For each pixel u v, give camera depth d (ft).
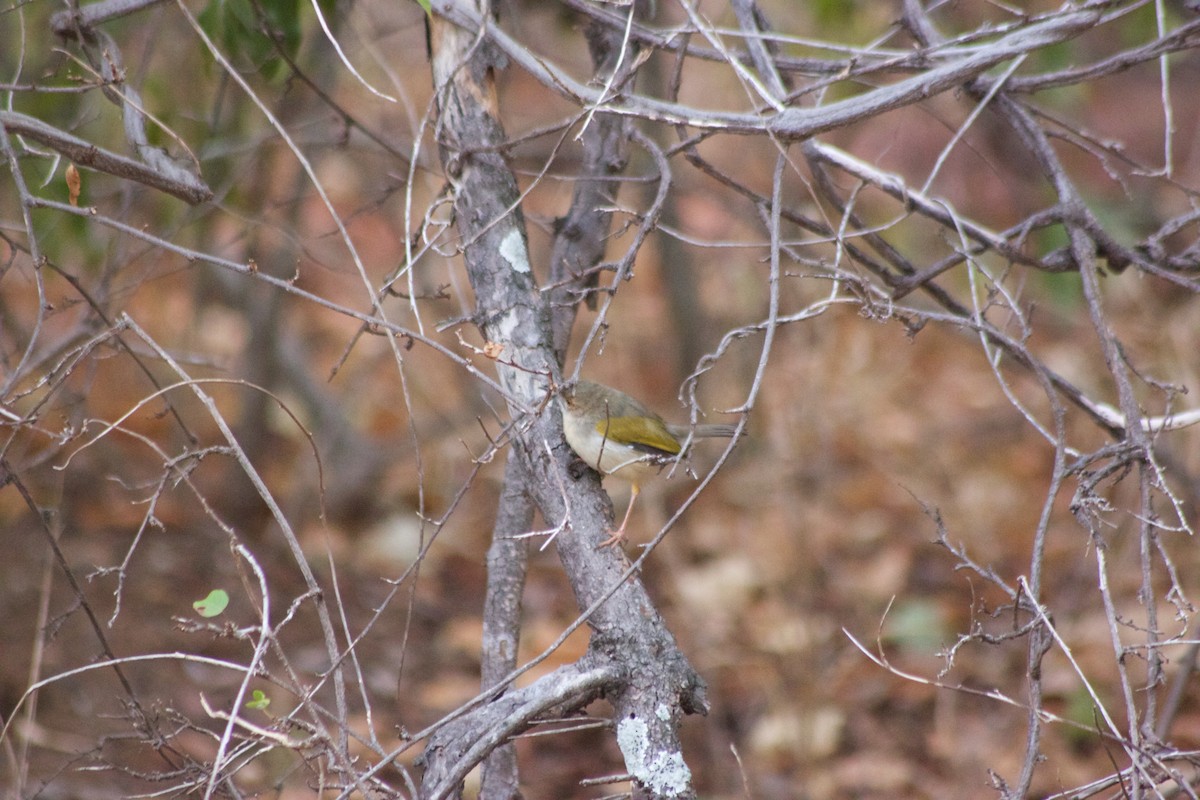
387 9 43.75
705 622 45.75
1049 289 38.19
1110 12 25.31
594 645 18.24
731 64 20.86
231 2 29.27
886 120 42.19
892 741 41.27
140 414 50.37
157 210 37.09
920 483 55.57
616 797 18.69
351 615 44.45
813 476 50.88
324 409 50.88
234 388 53.88
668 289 52.37
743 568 47.80
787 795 38.83
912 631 45.29
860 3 41.01
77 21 23.65
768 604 46.44
